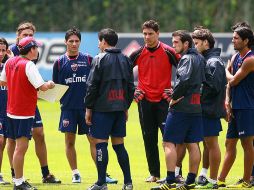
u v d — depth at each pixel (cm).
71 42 4016
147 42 3972
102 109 3447
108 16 13312
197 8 13212
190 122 3462
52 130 7131
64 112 4019
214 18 13200
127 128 7319
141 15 13212
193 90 3444
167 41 9481
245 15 13100
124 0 13300
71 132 4003
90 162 5078
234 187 3725
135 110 9112
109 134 3500
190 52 3462
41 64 10325
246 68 3616
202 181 3750
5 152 5500
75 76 4016
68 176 4325
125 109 3497
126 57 3516
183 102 3438
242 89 3669
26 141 3497
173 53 3994
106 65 3434
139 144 6122
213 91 3634
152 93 4009
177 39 3469
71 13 13425
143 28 3978
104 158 3462
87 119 3484
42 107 9569
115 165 4916
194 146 3491
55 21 13375
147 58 4022
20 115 3462
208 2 13262
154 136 4050
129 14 13250
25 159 5178
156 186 3597
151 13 13212
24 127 3475
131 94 3531
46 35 10350
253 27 13025
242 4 13188
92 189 3456
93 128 3469
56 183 3938
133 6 13250
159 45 4012
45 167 3950
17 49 4006
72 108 4006
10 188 3691
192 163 3484
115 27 13238
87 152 5631
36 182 3994
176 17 13138
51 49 10319
